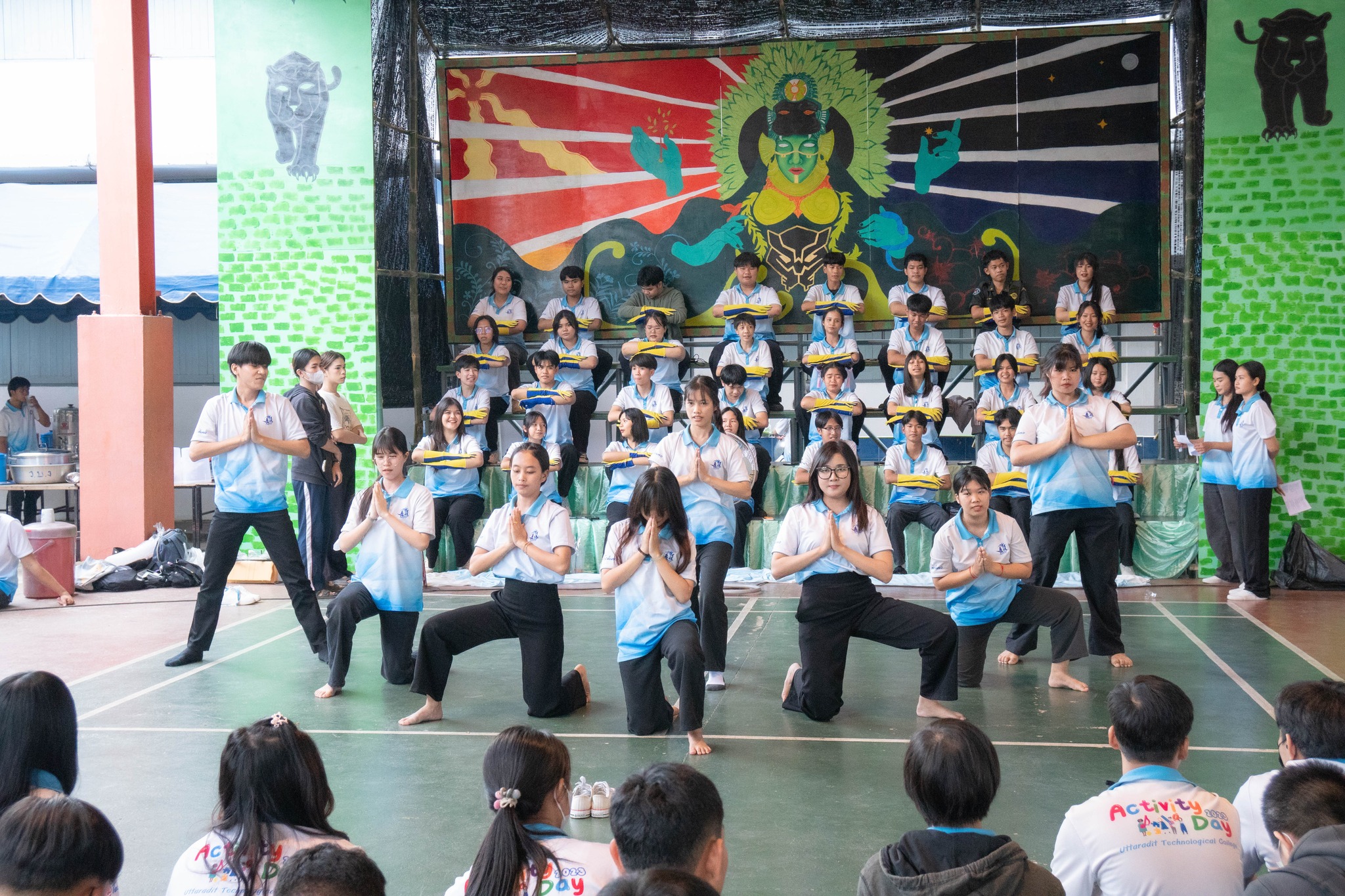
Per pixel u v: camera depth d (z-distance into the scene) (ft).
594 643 25.45
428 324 39.96
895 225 38.65
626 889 5.59
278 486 23.38
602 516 36.32
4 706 9.21
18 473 38.37
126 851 13.91
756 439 35.58
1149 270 37.37
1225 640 24.94
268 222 35.78
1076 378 22.48
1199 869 8.85
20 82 52.39
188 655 23.52
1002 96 37.99
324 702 20.66
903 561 32.78
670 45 39.83
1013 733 18.42
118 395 34.32
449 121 40.22
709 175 39.47
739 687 21.67
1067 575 32.76
